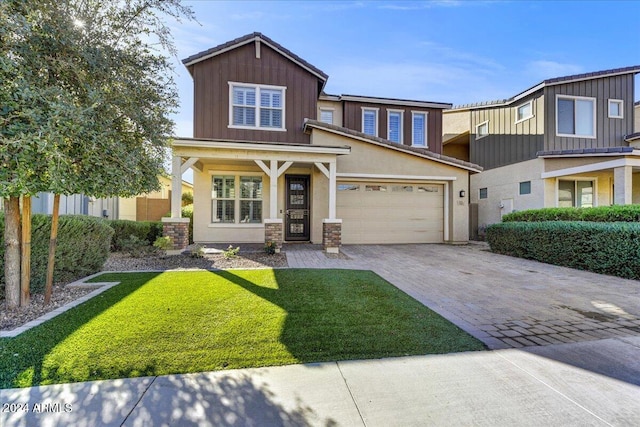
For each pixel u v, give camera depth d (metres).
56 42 3.84
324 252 9.50
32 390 2.52
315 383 2.69
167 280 5.97
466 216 12.55
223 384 2.65
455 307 4.77
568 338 3.66
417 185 12.63
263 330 3.70
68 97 3.74
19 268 4.41
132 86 4.65
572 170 11.40
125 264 7.62
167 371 2.82
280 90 12.21
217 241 11.80
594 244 7.38
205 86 11.68
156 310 4.29
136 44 4.80
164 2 4.77
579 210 8.85
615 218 7.93
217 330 3.66
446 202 12.72
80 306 4.41
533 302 5.05
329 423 2.22
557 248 8.23
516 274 7.16
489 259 9.10
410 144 14.84
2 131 3.23
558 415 2.32
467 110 16.02
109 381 2.66
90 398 2.44
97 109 4.16
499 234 10.11
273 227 9.12
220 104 11.75
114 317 4.00
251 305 4.56
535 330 3.89
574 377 2.83
